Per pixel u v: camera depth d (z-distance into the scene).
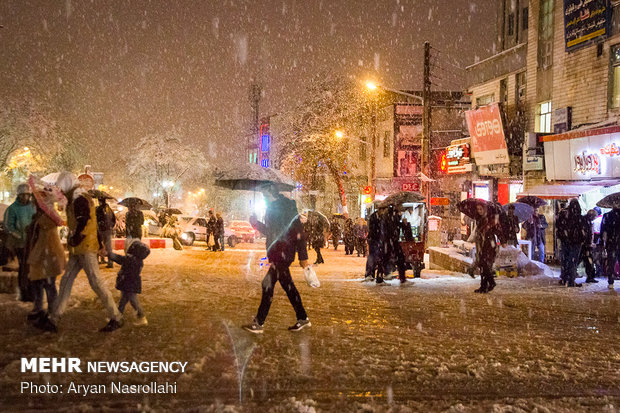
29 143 49.53
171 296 10.98
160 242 29.50
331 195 61.06
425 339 7.66
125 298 7.73
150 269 17.41
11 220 8.34
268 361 6.27
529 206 18.66
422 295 12.43
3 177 52.88
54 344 6.65
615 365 6.55
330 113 52.78
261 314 7.65
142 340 7.01
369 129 54.72
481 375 5.99
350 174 58.00
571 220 14.50
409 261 17.03
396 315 9.59
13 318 7.98
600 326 8.98
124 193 74.81
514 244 17.67
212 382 5.50
